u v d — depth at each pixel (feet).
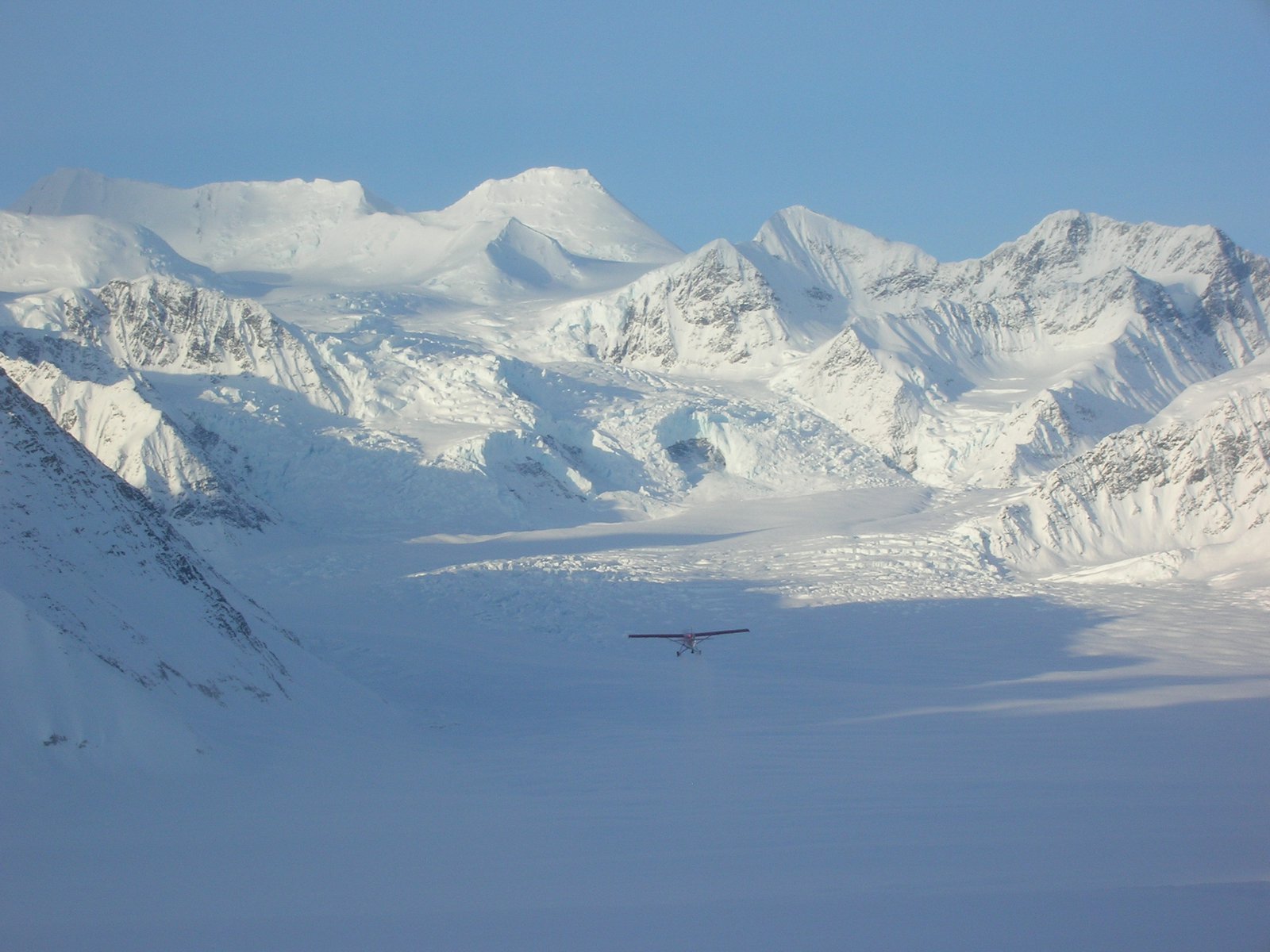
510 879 101.81
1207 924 78.59
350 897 95.71
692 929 82.28
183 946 81.35
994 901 87.40
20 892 98.78
